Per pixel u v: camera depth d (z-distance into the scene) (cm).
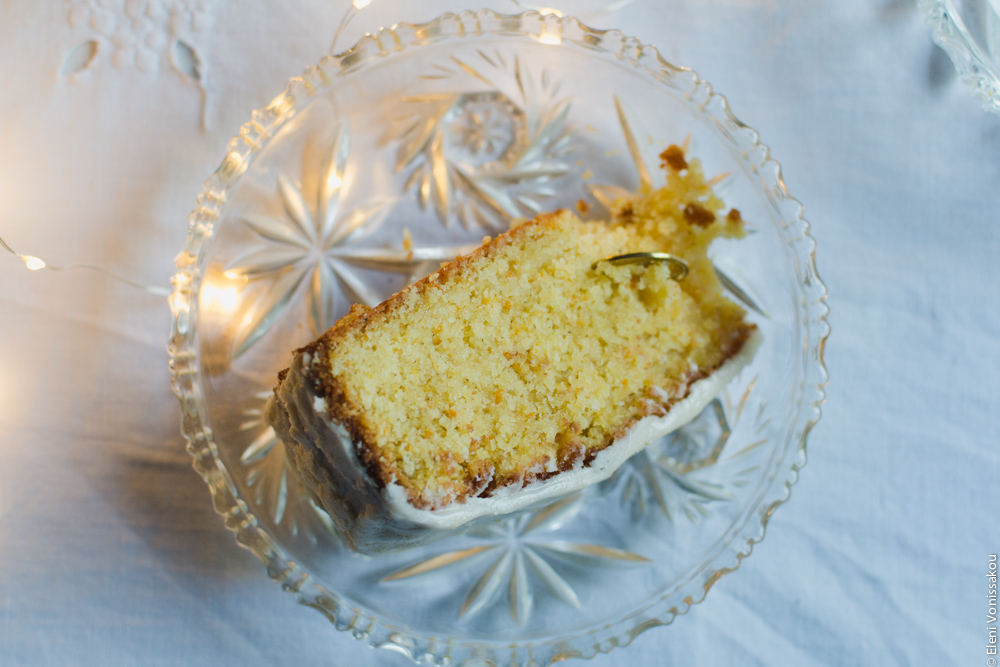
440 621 27
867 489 29
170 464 28
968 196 29
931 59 29
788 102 29
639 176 29
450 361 25
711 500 28
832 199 29
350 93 28
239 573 27
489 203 29
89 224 28
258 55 29
